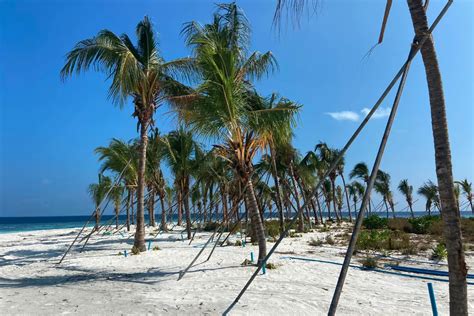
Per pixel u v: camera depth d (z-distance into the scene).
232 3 11.20
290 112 10.94
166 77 15.41
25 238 29.66
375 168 3.63
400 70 3.97
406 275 8.96
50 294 7.83
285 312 5.97
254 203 10.65
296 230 25.03
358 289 7.52
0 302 7.12
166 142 22.33
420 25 3.95
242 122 10.87
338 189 51.66
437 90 3.86
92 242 22.19
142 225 14.88
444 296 6.94
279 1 4.23
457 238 3.65
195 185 25.55
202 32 10.80
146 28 14.79
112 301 7.02
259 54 12.14
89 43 13.50
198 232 28.52
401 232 20.61
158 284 8.59
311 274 9.11
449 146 3.78
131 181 27.64
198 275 9.48
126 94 13.93
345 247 15.04
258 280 8.46
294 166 28.02
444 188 3.73
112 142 24.50
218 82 9.98
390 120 3.77
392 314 5.79
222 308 6.27
